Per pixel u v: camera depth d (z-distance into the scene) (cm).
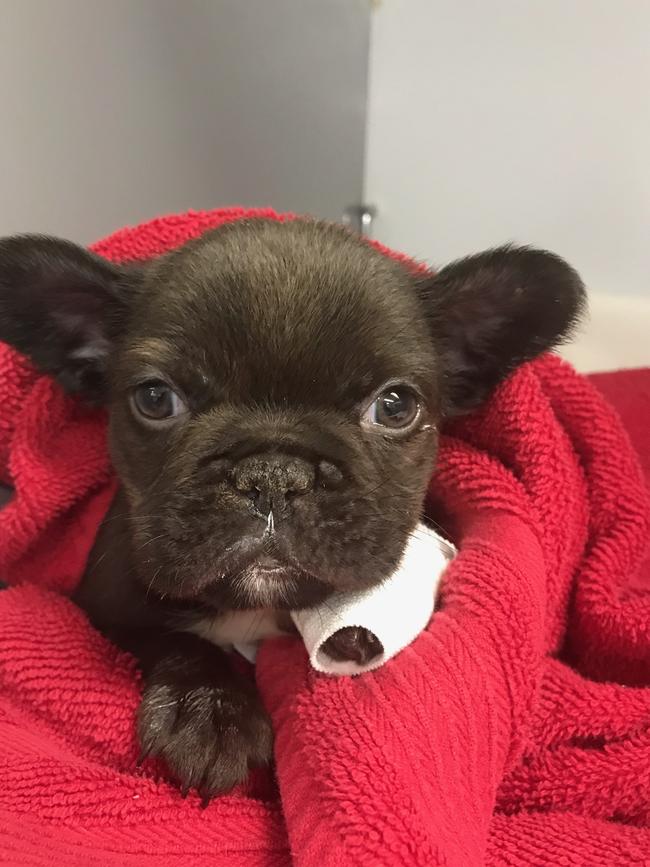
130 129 32
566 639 23
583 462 23
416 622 18
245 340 17
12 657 19
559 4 39
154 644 20
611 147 40
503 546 19
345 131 44
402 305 19
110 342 21
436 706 16
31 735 18
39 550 24
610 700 20
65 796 16
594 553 22
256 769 18
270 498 16
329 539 16
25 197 28
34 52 27
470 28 41
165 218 24
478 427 22
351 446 17
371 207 46
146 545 17
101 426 23
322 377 17
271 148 41
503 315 21
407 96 44
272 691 18
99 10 30
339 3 41
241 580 17
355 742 15
